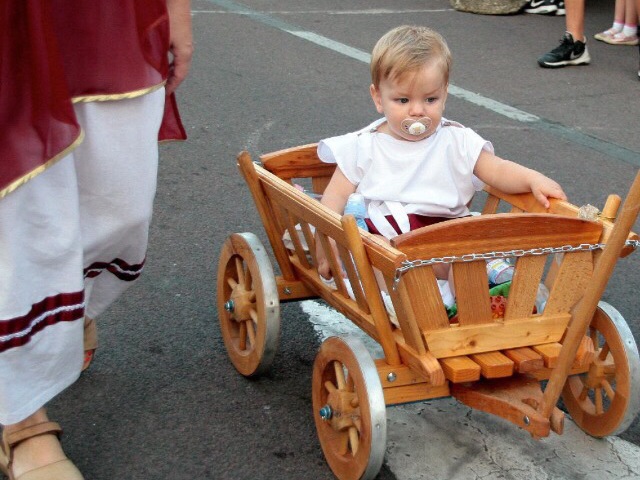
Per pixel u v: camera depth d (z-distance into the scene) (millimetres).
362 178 3285
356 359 2582
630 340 2727
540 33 8758
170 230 4516
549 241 2566
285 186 3029
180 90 6707
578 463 2861
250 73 7195
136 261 2748
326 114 6320
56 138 2240
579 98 6816
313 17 9133
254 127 6020
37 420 2609
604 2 9984
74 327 2461
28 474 2531
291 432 3016
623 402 2756
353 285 2789
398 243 2434
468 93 6840
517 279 2600
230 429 3021
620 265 4230
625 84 7199
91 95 2354
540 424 2477
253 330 3275
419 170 3234
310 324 3701
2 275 2279
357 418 2674
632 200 2203
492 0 9391
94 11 2297
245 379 3314
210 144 5695
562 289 2670
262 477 2793
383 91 3145
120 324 3650
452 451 2910
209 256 4270
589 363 2766
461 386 2709
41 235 2330
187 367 3377
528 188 3111
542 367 2660
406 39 3078
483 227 2488
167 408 3125
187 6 2582
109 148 2426
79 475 2584
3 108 2162
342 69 7395
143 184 2531
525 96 6828
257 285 3104
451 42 8320
